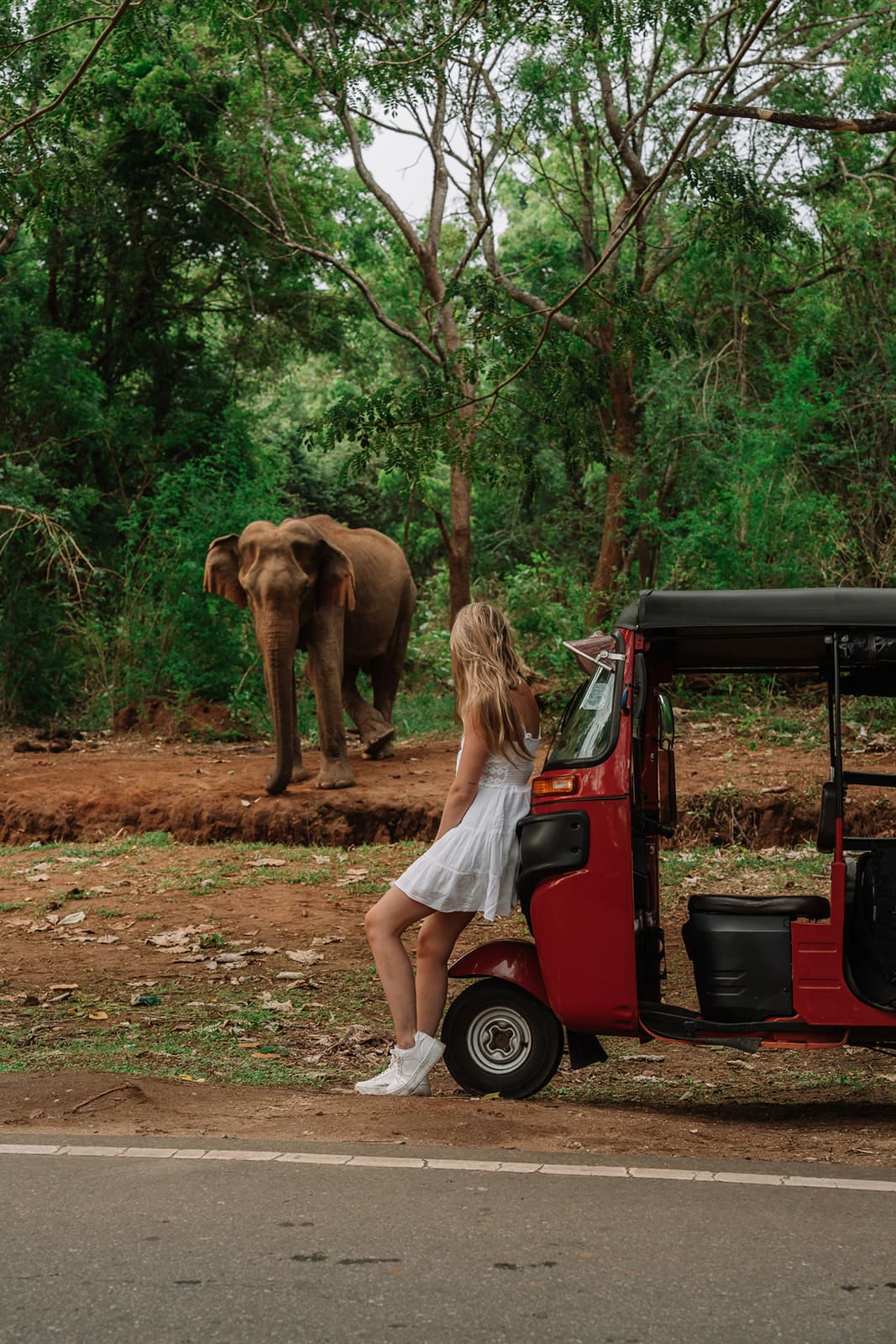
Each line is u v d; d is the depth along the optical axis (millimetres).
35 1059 6359
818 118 9133
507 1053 5684
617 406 20469
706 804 12023
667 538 19016
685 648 6035
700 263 19812
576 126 21062
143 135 22641
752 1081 6512
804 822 11992
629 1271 3395
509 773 5590
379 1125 4992
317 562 13578
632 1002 5395
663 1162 4504
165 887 10766
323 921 9656
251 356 26609
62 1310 3141
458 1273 3373
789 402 19047
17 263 22391
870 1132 5164
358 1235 3648
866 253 20781
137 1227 3703
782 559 18078
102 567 22672
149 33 14156
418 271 25688
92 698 19938
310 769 14773
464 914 5664
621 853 5398
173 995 7812
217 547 13820
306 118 22531
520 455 12945
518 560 27703
